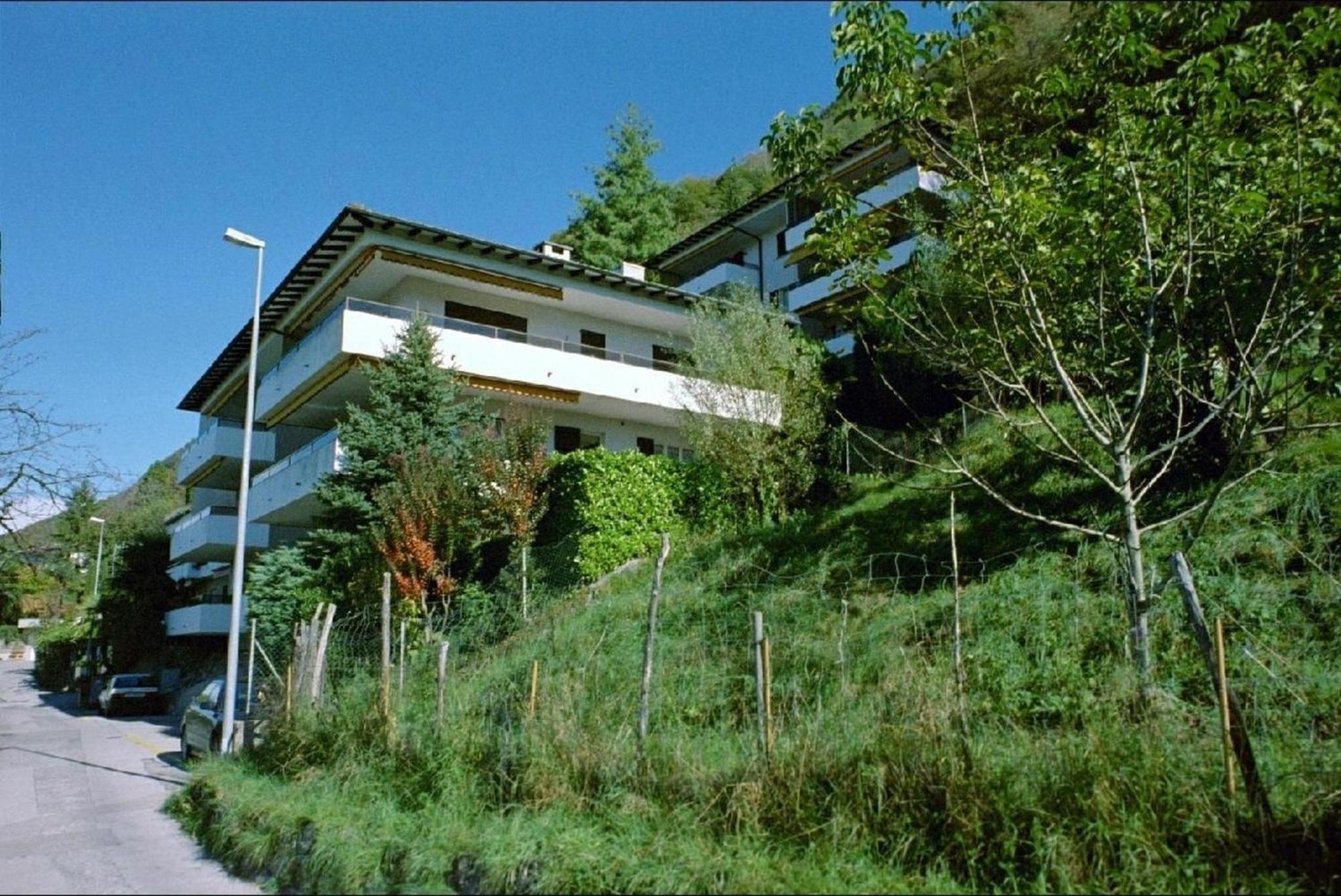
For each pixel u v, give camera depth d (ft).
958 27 23.95
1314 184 20.89
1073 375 28.12
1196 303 23.94
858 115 24.89
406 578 49.06
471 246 66.74
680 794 19.10
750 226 102.73
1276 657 20.68
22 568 67.62
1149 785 15.16
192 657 107.14
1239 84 21.29
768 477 53.57
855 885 15.01
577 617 40.60
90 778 43.93
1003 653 24.27
